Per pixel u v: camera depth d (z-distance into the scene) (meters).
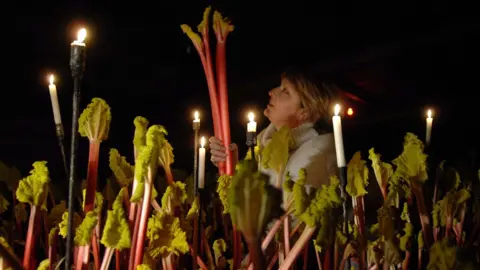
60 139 1.20
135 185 0.96
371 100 6.89
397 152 4.57
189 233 1.16
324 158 1.82
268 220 0.70
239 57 7.11
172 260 1.06
